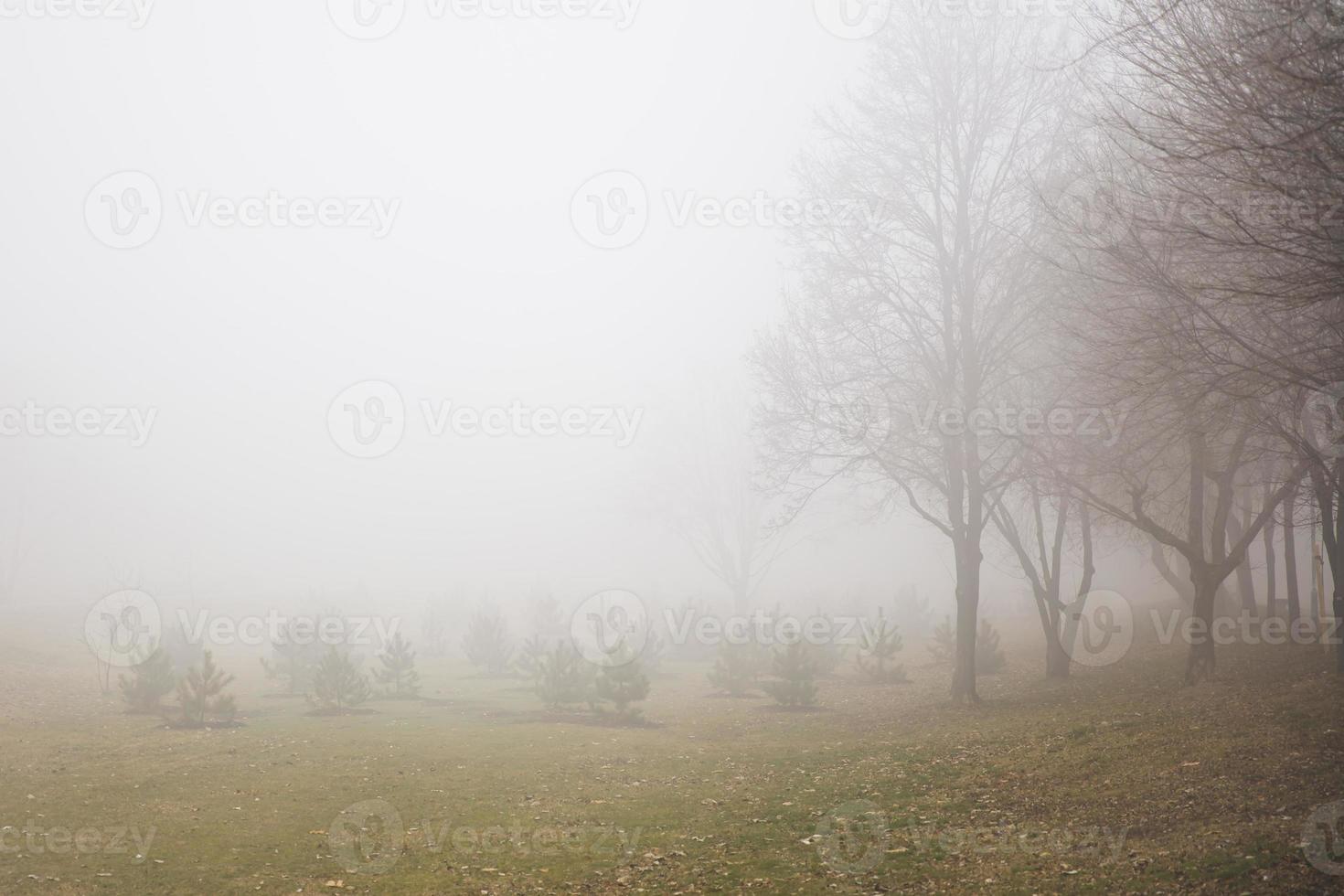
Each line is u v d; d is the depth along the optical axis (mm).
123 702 19953
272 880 7734
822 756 13438
